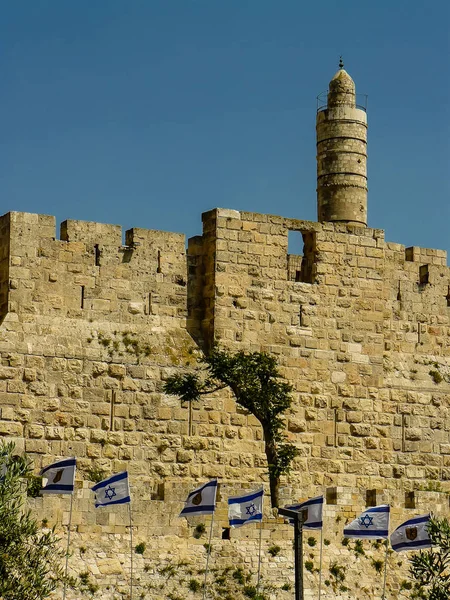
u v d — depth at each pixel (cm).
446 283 8956
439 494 7862
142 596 6881
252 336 8294
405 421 8631
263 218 8412
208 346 8225
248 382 7844
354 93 11662
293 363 8375
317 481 8331
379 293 8662
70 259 8006
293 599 7162
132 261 8156
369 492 7750
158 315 8181
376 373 8581
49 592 6384
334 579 7362
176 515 7100
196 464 8019
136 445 7919
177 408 8038
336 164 11494
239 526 7175
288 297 8419
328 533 7506
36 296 7900
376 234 8712
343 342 8531
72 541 6838
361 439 8488
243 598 7056
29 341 7800
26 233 7925
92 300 8025
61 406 7800
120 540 6944
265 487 7850
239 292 8294
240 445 8119
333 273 8569
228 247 8300
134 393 7962
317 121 11650
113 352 7956
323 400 8419
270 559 7194
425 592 7494
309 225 8544
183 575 7000
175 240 8275
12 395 7712
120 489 6881
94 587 6781
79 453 7794
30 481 6962
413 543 7081
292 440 8312
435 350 8850
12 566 6253
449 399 8788
